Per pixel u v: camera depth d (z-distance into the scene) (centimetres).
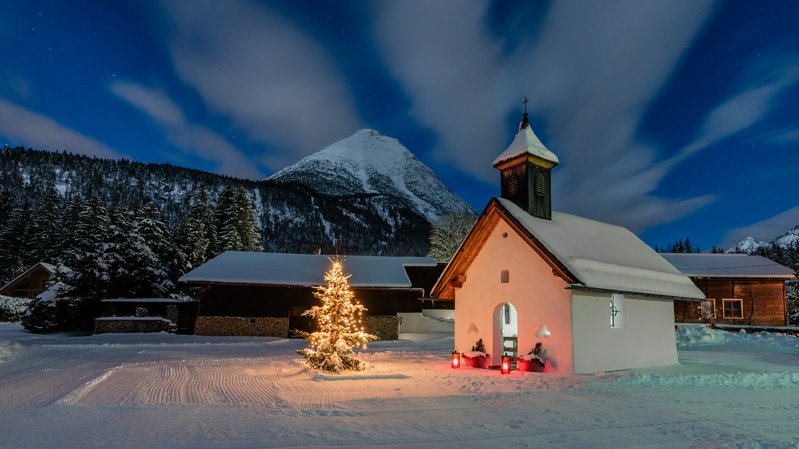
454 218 5788
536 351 1512
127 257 3816
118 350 2161
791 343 2470
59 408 884
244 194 6450
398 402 976
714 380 1280
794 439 711
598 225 2084
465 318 1786
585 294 1512
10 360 1725
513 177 1830
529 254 1596
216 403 949
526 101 1895
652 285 1734
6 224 6844
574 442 695
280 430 736
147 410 875
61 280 3656
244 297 3231
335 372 1401
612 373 1451
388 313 3331
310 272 3466
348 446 661
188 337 2992
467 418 839
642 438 717
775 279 3603
